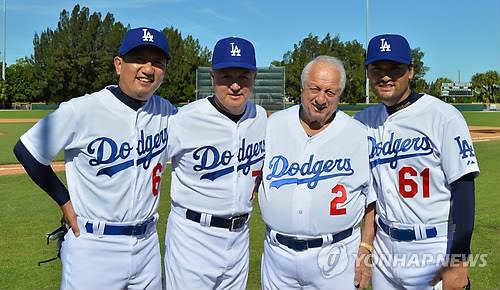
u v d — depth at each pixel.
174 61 60.62
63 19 62.25
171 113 3.58
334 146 3.39
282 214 3.42
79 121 3.18
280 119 3.56
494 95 75.00
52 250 5.73
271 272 3.57
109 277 3.31
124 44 3.23
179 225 3.62
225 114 3.50
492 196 8.80
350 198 3.43
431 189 3.29
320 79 3.23
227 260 3.61
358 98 56.31
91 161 3.22
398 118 3.36
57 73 61.03
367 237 3.66
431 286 3.37
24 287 4.68
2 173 11.46
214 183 3.51
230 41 3.38
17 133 23.33
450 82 77.12
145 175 3.34
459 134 3.17
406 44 3.34
